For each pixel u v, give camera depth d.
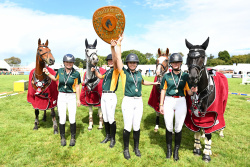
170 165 2.85
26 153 3.19
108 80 3.42
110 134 3.85
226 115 5.95
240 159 3.08
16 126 4.57
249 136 4.14
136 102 2.98
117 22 2.94
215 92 2.82
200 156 3.18
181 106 2.91
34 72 4.00
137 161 2.96
